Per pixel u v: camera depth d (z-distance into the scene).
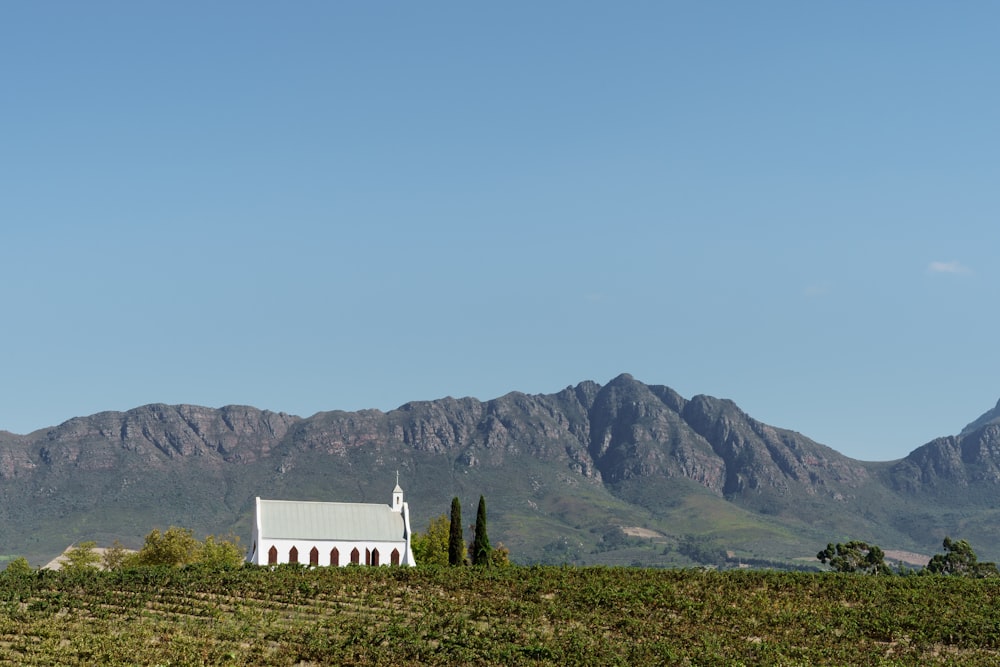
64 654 95.00
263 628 105.69
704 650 101.19
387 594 121.06
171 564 177.50
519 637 105.12
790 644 105.50
